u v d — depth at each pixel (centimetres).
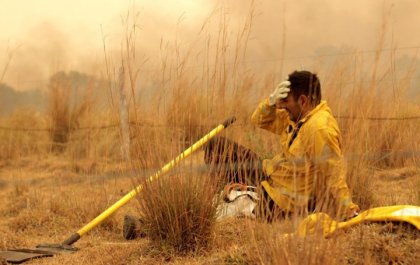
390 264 408
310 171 479
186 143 527
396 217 441
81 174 845
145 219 512
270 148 648
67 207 677
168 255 488
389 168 714
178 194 495
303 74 514
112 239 588
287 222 399
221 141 531
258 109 570
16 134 1116
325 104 514
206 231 496
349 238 430
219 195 517
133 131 532
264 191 528
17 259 521
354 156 581
